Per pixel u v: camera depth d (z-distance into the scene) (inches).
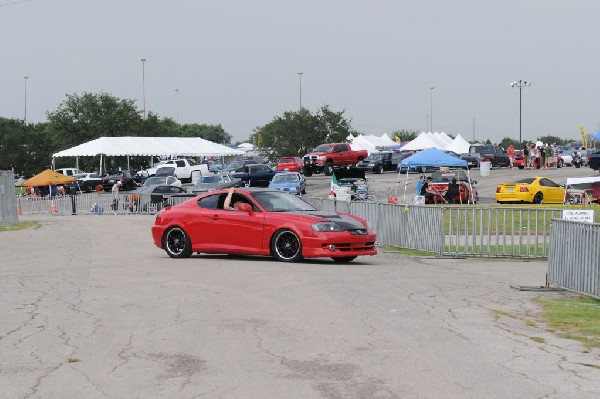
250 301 481.1
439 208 813.9
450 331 390.9
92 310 454.0
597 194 1553.9
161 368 315.9
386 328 396.8
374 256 800.9
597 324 414.6
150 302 479.8
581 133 3398.1
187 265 688.4
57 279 598.5
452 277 617.3
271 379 297.3
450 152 2736.2
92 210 1932.8
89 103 3582.7
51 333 388.2
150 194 1881.2
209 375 304.0
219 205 748.6
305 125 3730.3
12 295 515.5
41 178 2337.6
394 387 285.6
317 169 2837.1
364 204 978.1
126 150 2795.3
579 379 299.1
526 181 1641.2
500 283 584.1
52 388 288.5
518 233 874.1
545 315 442.0
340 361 325.4
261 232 715.4
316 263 705.6
